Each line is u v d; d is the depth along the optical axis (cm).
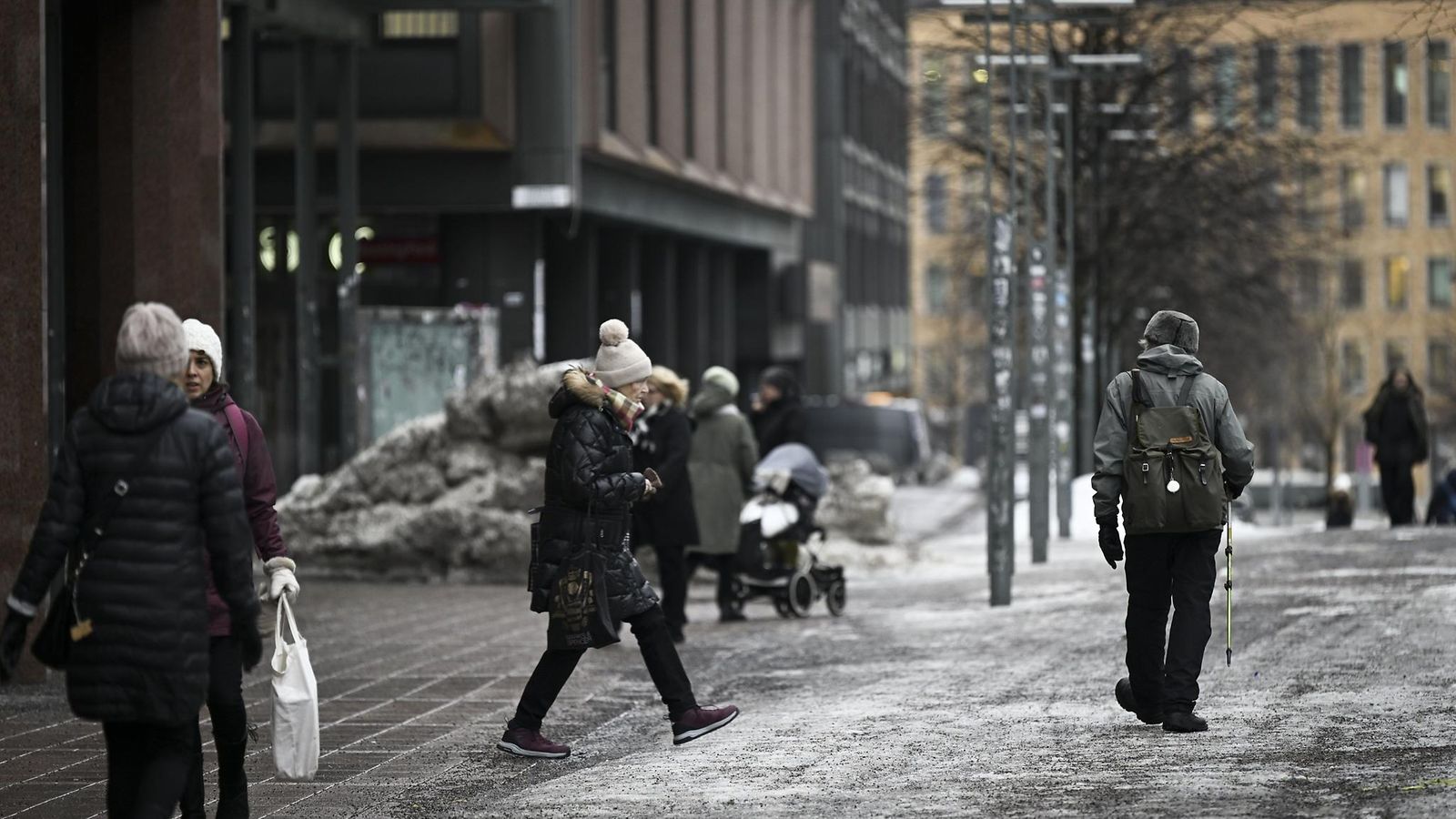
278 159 7188
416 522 4459
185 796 1546
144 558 1324
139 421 1331
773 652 2950
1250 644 2612
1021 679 2469
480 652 3034
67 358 3275
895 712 2220
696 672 2734
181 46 3225
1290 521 13738
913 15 6962
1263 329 9531
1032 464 5128
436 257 7500
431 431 4553
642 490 1972
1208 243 8231
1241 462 1958
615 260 9281
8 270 2591
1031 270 5259
